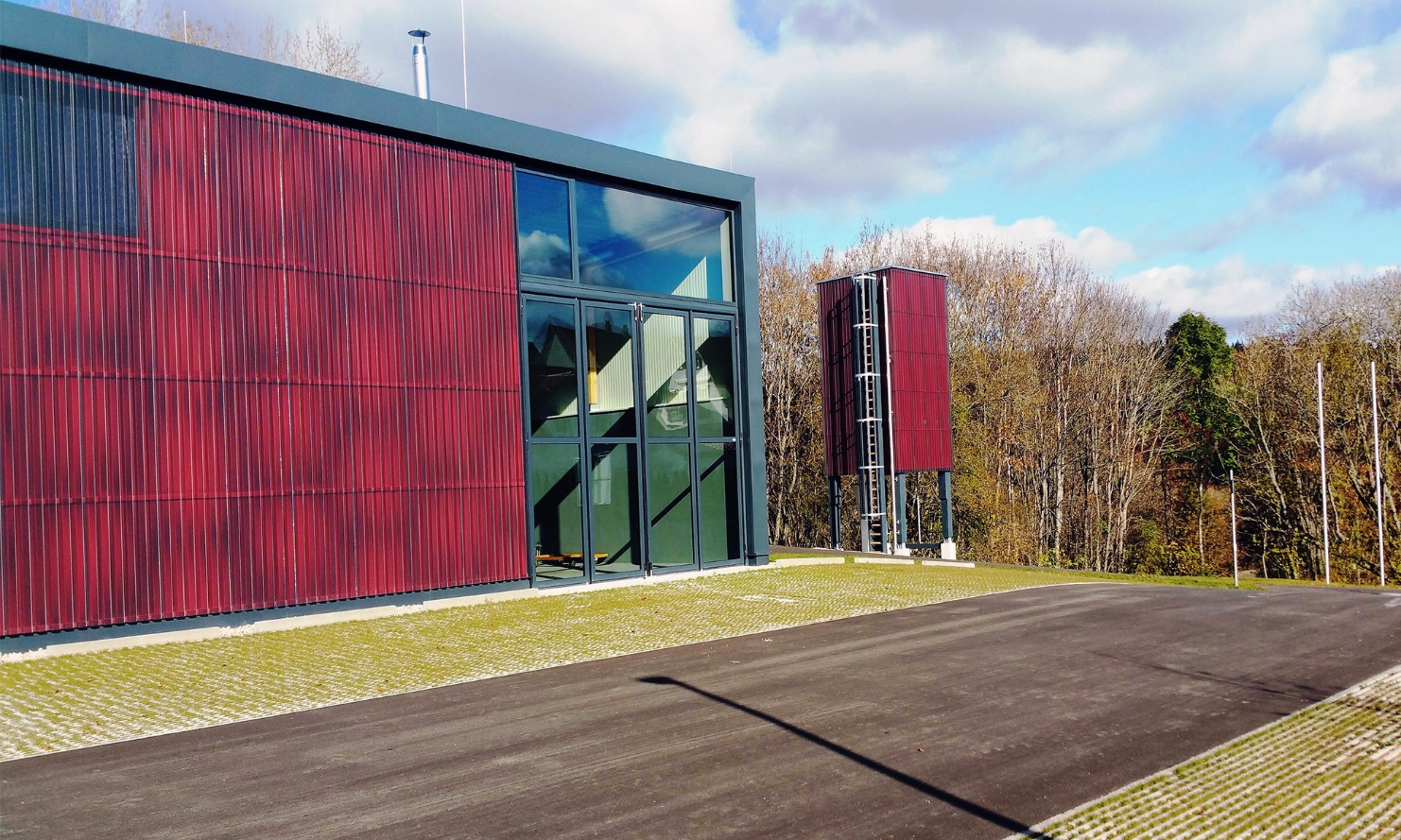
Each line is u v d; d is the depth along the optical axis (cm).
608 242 1742
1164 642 1145
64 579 1099
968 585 1753
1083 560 4212
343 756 694
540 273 1631
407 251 1445
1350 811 584
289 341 1307
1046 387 4244
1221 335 5781
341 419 1352
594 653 1097
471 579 1491
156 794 611
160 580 1170
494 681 952
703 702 852
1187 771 654
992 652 1080
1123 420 4366
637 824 553
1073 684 917
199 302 1227
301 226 1329
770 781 630
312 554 1310
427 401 1453
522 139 1589
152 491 1170
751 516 1948
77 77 1146
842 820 561
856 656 1064
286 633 1228
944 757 684
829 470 2664
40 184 1110
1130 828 554
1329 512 3738
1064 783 629
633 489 1756
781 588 1672
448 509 1468
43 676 981
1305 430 3791
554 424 1627
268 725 787
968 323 4388
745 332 1952
